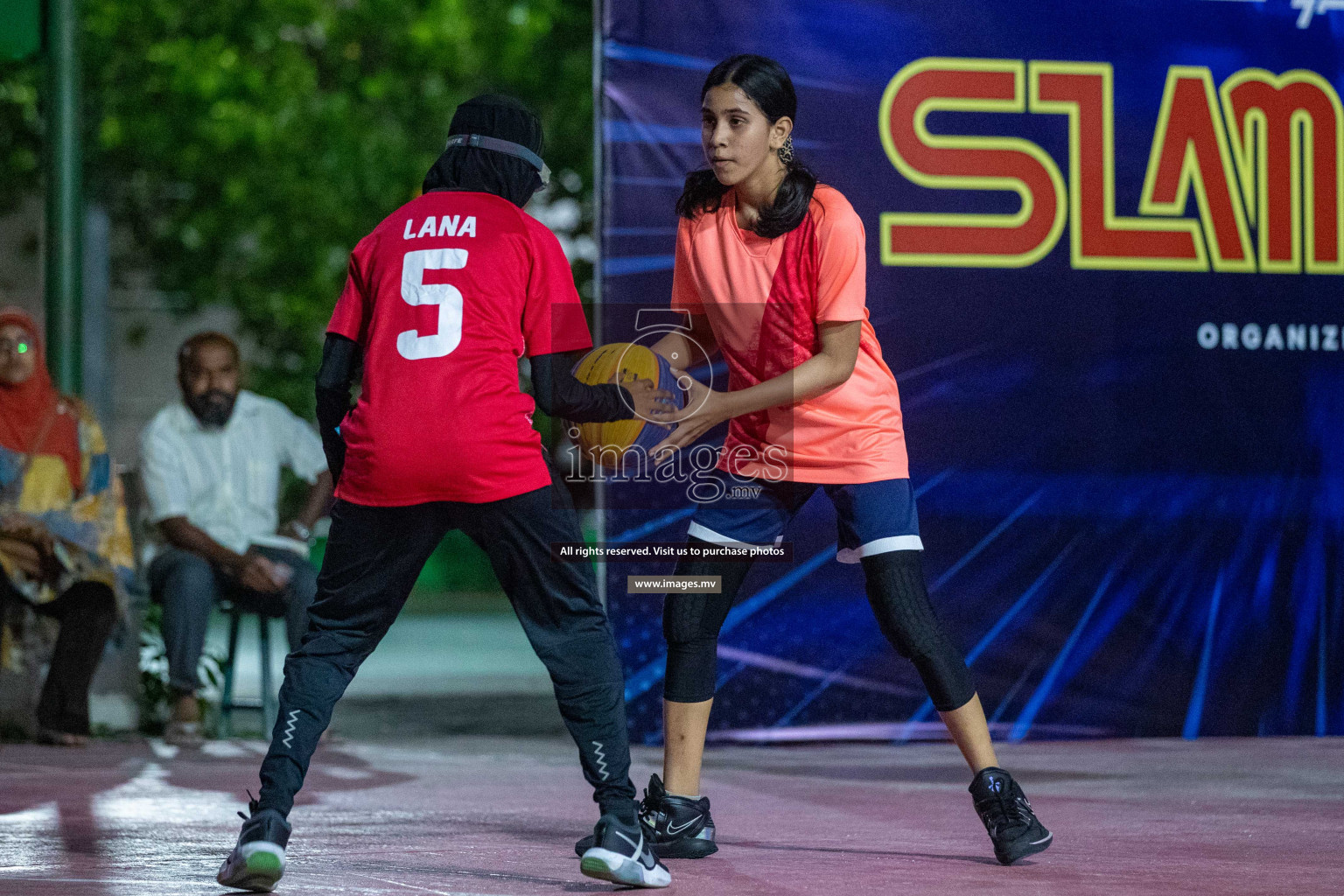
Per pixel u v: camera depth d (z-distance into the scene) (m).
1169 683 10.57
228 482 11.12
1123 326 10.53
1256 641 10.65
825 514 10.27
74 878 5.80
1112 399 10.52
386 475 5.49
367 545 5.59
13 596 10.64
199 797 8.13
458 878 5.87
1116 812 7.61
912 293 10.31
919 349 10.32
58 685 10.49
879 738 10.28
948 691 6.35
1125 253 10.54
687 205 6.75
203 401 11.09
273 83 27.78
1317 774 8.97
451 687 15.59
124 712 11.59
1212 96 10.64
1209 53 10.64
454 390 5.49
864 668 10.28
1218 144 10.66
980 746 6.37
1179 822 7.31
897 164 10.29
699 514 6.59
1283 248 10.73
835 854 6.48
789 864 6.25
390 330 5.58
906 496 6.51
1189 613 10.59
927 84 10.32
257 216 28.34
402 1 29.05
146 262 29.11
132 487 11.93
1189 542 10.59
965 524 10.34
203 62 26.58
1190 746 10.17
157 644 11.96
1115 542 10.52
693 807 6.41
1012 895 5.56
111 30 25.95
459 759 10.06
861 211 10.26
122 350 31.44
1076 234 10.49
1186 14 10.62
